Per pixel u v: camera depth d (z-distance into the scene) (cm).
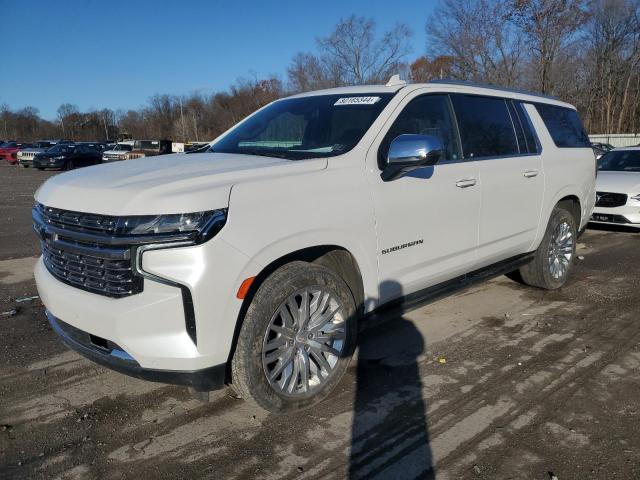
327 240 324
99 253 281
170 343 275
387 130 375
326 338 335
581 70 4178
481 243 452
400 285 383
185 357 276
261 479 275
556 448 298
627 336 456
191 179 290
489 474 277
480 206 441
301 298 322
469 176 429
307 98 447
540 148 530
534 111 539
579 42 3841
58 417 334
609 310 522
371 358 414
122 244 272
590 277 645
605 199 940
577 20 3228
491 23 3306
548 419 327
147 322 274
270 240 294
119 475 279
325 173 331
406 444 303
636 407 340
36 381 380
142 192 277
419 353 423
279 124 421
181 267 269
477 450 296
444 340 449
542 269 559
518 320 496
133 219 269
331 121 394
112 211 275
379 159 363
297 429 318
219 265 274
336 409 339
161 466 286
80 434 316
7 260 748
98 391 366
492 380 378
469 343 443
